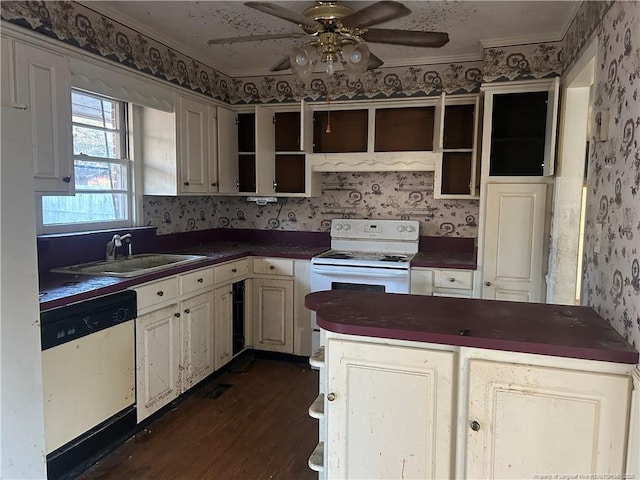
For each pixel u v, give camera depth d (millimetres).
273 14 1892
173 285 2658
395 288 3162
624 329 1416
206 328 3025
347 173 3898
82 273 2424
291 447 2340
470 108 3338
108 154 2971
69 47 2250
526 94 2861
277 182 3854
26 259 1395
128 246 3035
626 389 1314
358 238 3787
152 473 2109
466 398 1461
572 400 1362
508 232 2922
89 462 2137
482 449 1453
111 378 2219
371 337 1544
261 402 2844
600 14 1796
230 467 2166
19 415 1398
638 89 1336
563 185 2600
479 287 3041
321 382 1833
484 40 2883
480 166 3080
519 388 1404
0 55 1906
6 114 1316
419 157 3424
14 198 1350
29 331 1415
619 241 1481
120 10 2520
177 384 2744
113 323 2195
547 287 2818
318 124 3695
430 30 2740
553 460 1396
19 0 1989
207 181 3467
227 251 3482
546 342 1380
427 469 1520
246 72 3793
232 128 3791
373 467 1584
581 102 2551
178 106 3119
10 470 1383
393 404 1538
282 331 3551
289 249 3691
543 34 2756
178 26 2762
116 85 2590
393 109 3520
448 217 3668
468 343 1438
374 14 1873
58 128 2191
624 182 1443
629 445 1311
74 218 2730
